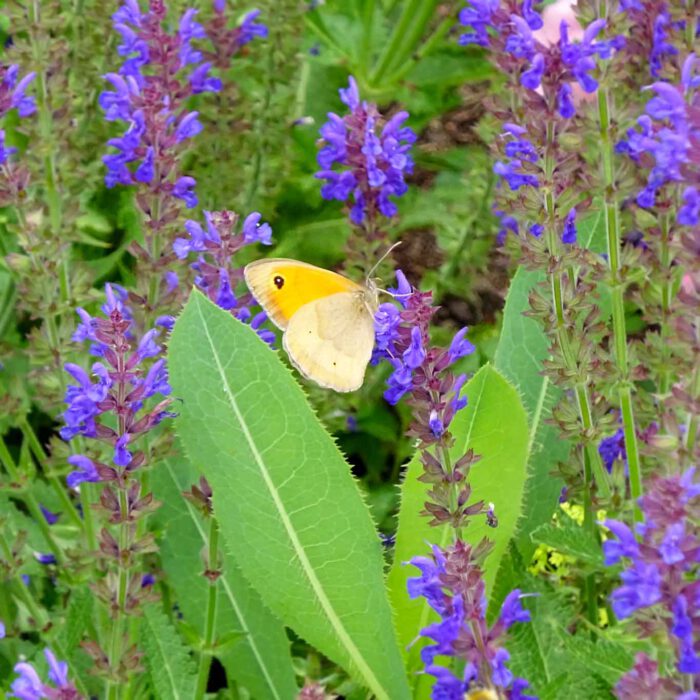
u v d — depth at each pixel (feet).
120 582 11.50
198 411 12.58
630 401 12.30
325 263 21.89
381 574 12.74
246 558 12.69
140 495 12.48
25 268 14.49
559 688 11.46
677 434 9.73
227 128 18.33
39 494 17.20
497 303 20.13
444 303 20.33
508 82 14.11
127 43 15.16
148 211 13.82
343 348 15.08
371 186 15.39
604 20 11.50
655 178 11.60
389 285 16.20
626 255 12.26
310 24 23.79
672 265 12.53
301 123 20.72
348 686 15.03
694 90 11.23
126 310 13.92
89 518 14.65
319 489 12.57
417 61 22.91
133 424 11.17
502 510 12.93
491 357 18.88
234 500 12.60
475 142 22.47
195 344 12.44
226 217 13.14
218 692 15.92
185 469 15.02
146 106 13.66
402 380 10.78
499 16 13.48
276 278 13.99
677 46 12.56
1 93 14.33
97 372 10.90
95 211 20.15
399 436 18.99
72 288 14.93
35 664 13.29
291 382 12.38
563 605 13.04
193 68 18.56
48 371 14.88
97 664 11.69
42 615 14.25
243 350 12.37
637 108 12.06
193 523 14.92
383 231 15.97
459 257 19.66
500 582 13.32
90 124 19.19
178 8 17.95
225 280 13.15
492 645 9.26
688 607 8.19
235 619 14.48
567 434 12.70
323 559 12.75
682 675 8.48
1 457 14.89
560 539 12.37
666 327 12.58
